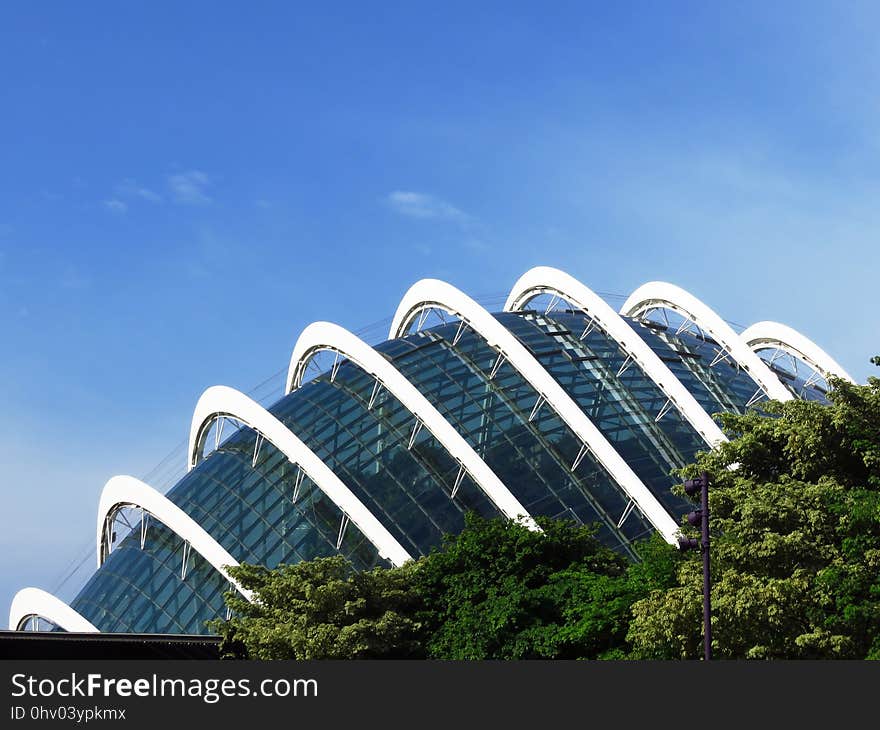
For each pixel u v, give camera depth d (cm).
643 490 5753
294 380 7381
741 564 3641
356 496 5959
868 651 3325
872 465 3772
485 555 4725
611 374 6825
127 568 6412
